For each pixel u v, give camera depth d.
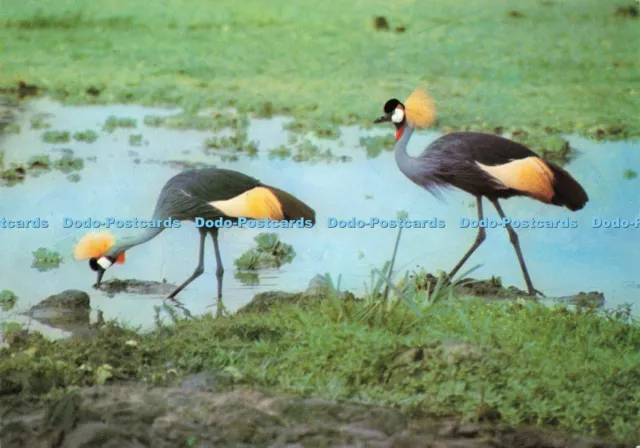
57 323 11.00
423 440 7.85
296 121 19.28
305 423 8.20
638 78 22.28
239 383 8.96
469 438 7.96
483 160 12.52
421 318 10.09
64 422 8.16
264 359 9.40
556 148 17.42
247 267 13.12
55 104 20.53
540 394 8.49
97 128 18.84
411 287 10.64
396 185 16.09
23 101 20.64
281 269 13.05
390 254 13.52
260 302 11.45
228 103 20.53
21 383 8.84
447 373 8.71
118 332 10.24
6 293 11.92
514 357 9.10
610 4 27.78
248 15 26.98
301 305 11.11
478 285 12.30
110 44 24.75
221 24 26.44
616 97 20.84
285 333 9.98
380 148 17.62
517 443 7.90
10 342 10.11
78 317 11.21
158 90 21.36
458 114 19.44
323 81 22.02
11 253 13.34
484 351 9.12
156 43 24.89
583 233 14.42
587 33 25.61
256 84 21.83
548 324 10.14
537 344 9.54
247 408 8.36
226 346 9.71
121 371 9.22
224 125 18.97
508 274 12.93
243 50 24.28
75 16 26.77
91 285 12.42
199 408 8.41
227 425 8.13
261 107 20.14
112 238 12.34
